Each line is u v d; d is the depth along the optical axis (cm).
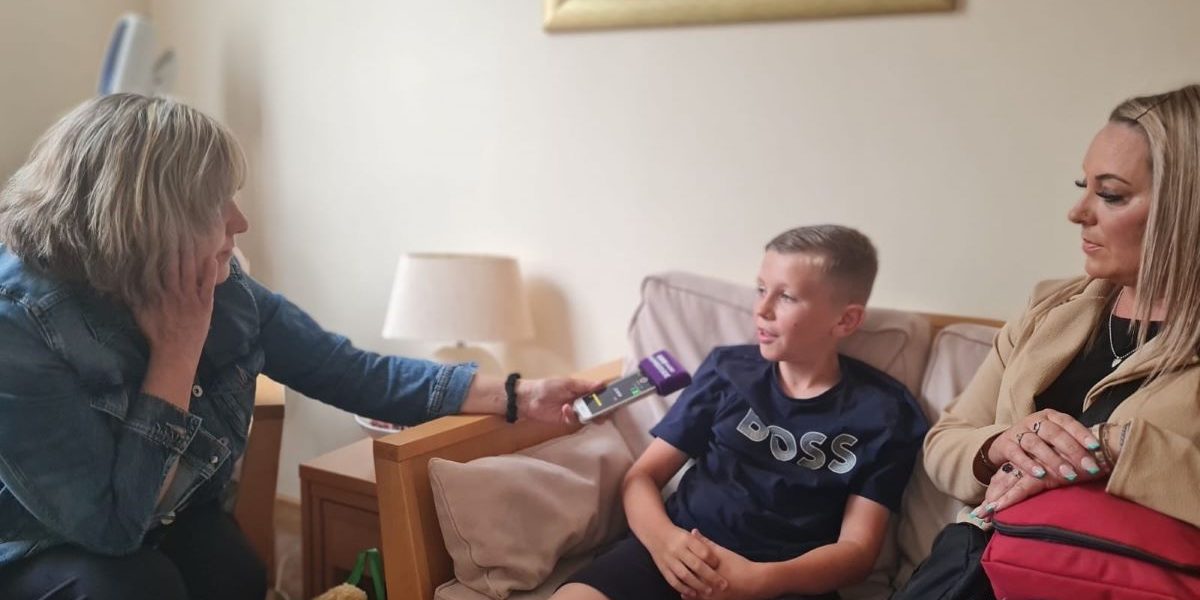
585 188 189
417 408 139
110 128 102
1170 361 101
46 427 101
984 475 112
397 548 122
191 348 109
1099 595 90
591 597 116
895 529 135
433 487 121
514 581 121
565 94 188
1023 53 147
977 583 102
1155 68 139
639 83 180
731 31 169
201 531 129
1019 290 152
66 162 101
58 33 225
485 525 121
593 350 193
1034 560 94
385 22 207
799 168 167
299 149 225
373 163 215
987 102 150
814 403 133
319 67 219
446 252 209
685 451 139
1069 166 146
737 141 172
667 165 179
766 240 172
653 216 182
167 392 107
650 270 184
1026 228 150
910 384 140
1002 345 125
